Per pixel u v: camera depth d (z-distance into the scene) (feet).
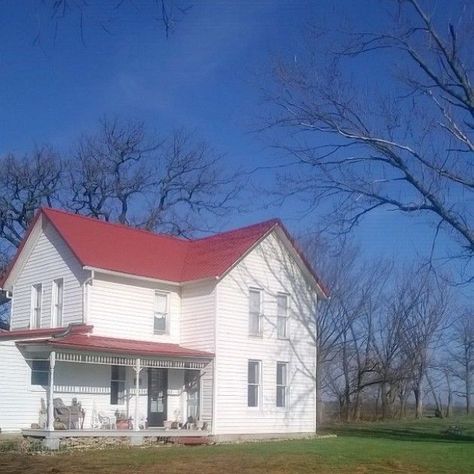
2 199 152.76
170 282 104.53
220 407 100.12
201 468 63.36
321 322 166.50
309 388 112.27
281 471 61.98
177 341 105.19
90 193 162.71
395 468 65.21
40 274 105.50
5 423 90.27
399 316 181.37
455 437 116.67
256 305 107.96
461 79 77.36
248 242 107.04
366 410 194.39
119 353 91.66
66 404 93.15
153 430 93.15
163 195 166.91
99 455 74.59
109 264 99.19
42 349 88.17
